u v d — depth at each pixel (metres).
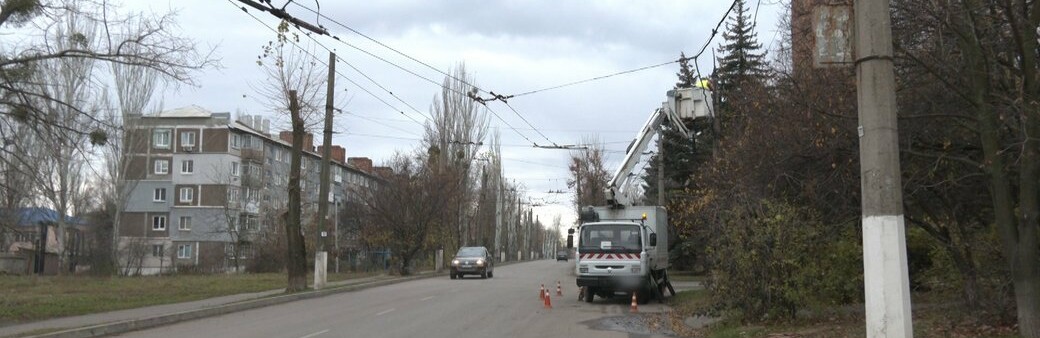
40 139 17.22
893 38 10.15
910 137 10.88
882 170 7.52
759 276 13.24
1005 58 9.71
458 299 22.67
